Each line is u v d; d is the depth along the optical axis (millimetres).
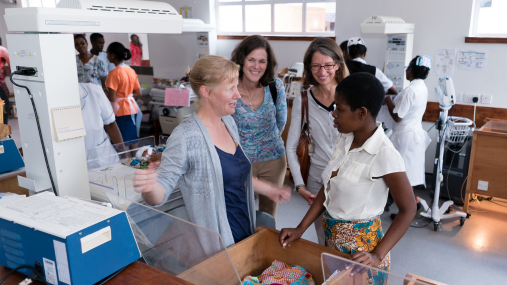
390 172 1236
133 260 1092
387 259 1362
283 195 1789
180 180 1522
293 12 5172
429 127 4387
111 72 4316
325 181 1443
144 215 1308
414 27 4211
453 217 3596
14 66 1392
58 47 1324
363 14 4492
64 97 1373
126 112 4473
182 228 1225
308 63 2100
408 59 4023
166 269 1290
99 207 1097
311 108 2158
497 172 3445
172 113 5344
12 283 1033
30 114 1405
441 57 4152
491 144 3420
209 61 1425
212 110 1494
